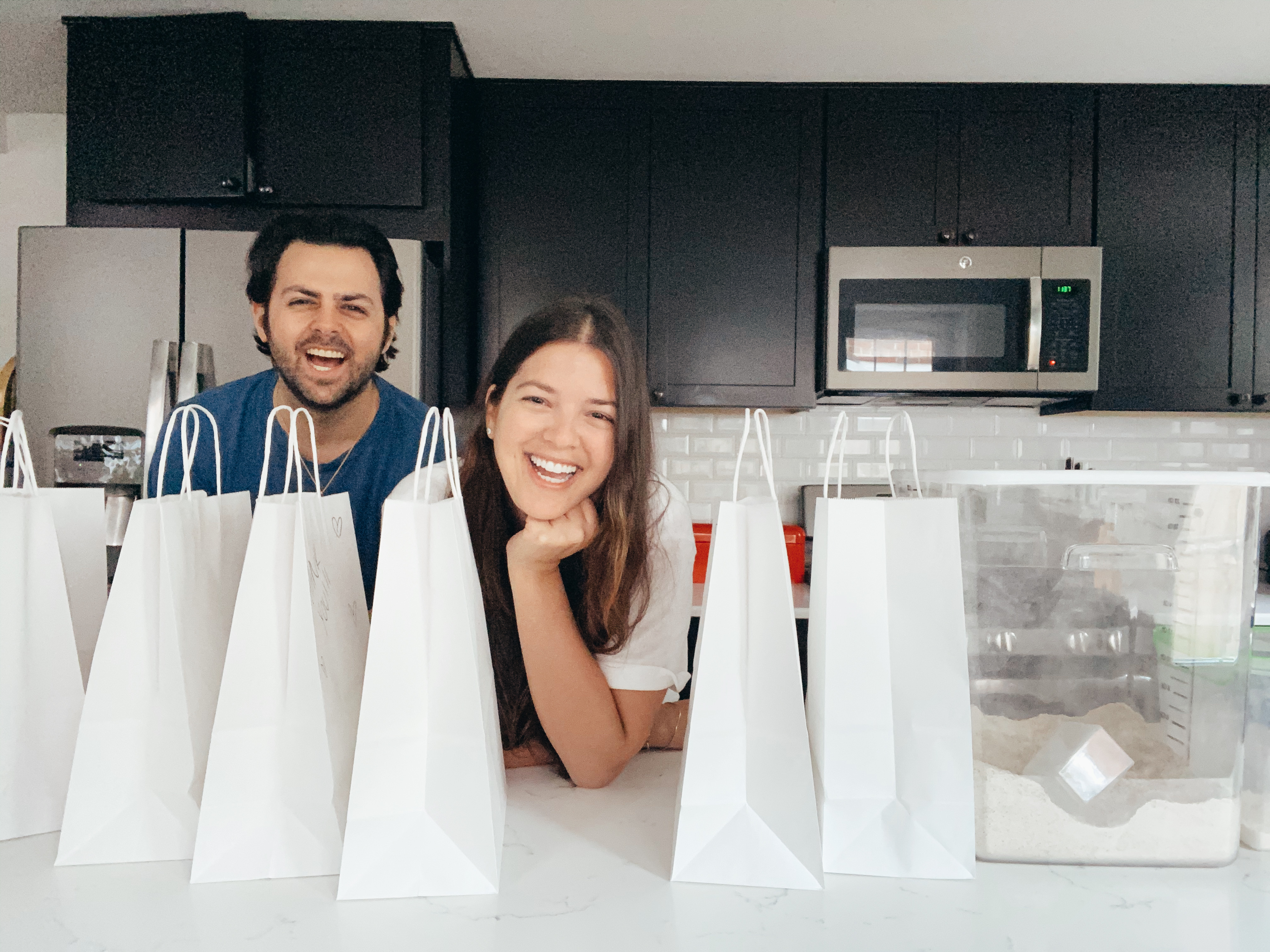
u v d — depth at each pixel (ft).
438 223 6.33
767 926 1.57
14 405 6.20
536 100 7.07
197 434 1.91
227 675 1.69
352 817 1.65
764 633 1.70
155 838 1.79
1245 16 5.96
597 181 7.08
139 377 5.50
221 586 1.93
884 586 1.74
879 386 6.91
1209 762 1.79
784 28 6.22
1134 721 1.79
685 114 7.10
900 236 7.12
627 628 2.67
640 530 2.74
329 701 1.76
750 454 8.13
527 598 2.43
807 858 1.69
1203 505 1.76
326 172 6.29
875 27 6.17
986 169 7.11
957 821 1.72
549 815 2.09
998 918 1.60
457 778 1.67
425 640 1.66
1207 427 8.10
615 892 1.69
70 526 2.08
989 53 6.58
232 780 1.71
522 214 7.07
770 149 7.11
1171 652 1.78
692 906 1.64
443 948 1.49
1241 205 7.15
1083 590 1.78
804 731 1.68
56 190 7.52
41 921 1.56
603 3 5.89
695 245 7.12
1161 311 7.17
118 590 1.75
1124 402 7.18
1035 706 1.80
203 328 5.48
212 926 1.55
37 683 1.89
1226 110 7.14
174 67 6.14
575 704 2.28
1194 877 1.76
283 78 6.25
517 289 7.08
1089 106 7.13
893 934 1.54
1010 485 1.77
